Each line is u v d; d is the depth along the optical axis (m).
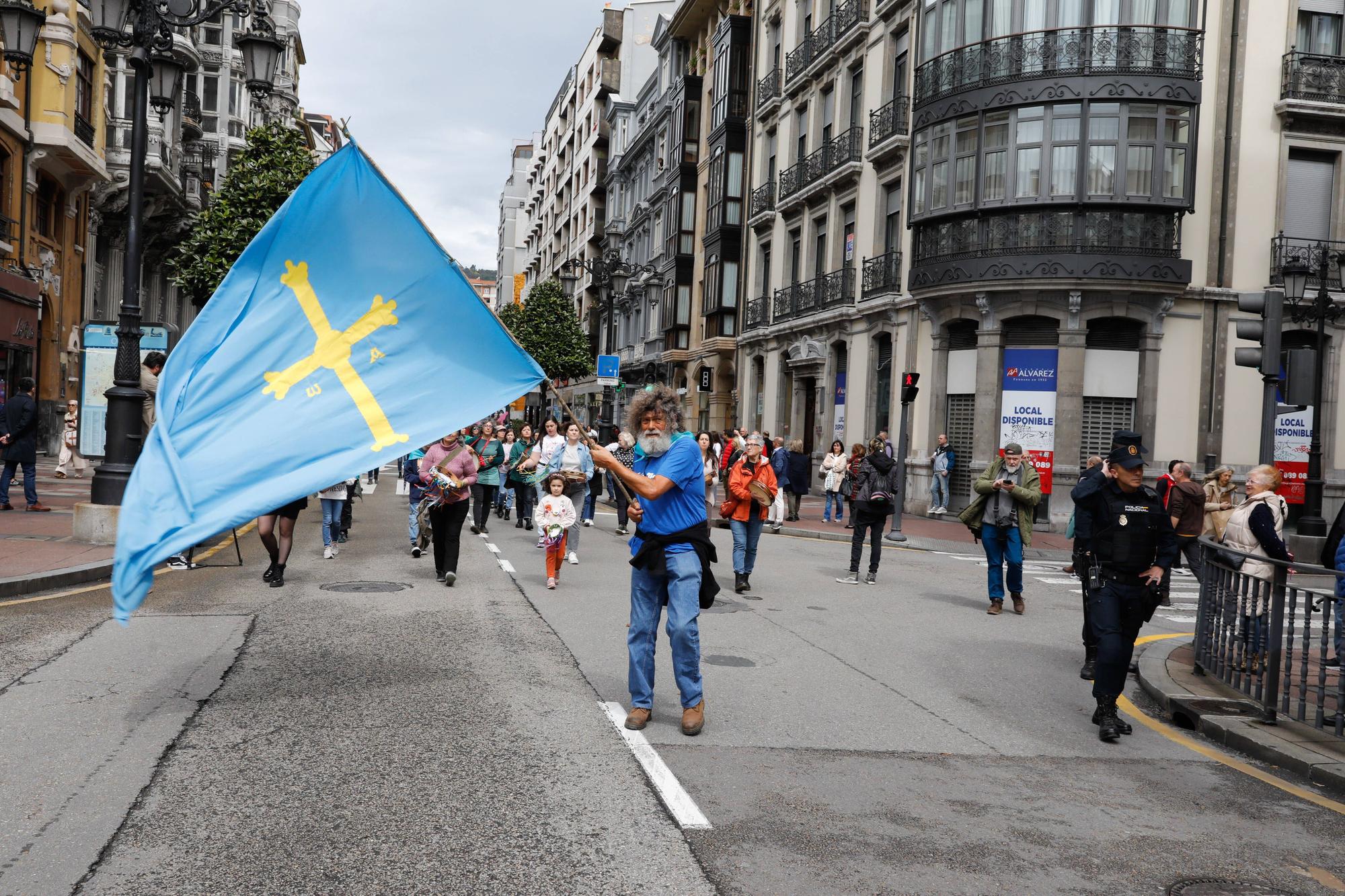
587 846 3.91
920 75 24.41
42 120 25.64
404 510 21.41
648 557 5.59
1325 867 4.11
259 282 6.17
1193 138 21.62
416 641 7.64
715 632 8.85
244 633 7.67
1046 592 13.09
